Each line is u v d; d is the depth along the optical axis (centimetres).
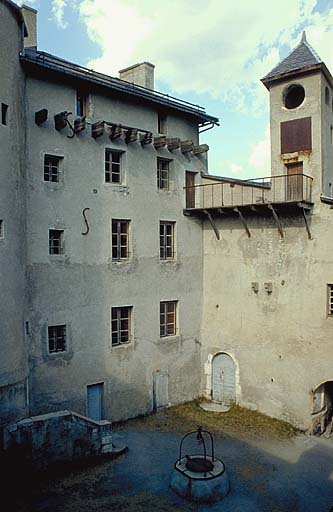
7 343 1424
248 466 1502
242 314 2033
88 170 1755
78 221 1722
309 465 1521
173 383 2059
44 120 1584
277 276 1914
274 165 1975
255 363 1984
